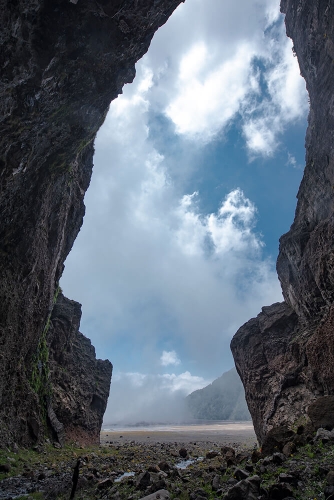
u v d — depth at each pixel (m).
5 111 16.25
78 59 18.42
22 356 26.95
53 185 27.55
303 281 35.47
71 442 33.22
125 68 21.86
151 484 11.78
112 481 13.18
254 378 36.16
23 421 25.08
